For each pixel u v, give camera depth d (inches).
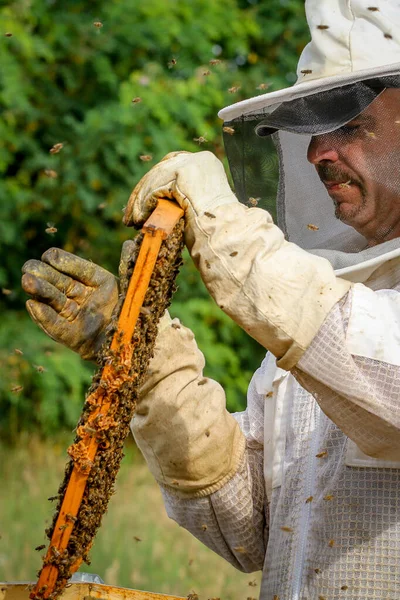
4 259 346.0
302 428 94.3
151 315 77.8
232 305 77.7
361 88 91.5
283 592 90.2
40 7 347.3
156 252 76.3
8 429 314.3
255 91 359.9
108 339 77.5
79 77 349.1
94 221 341.7
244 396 344.8
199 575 189.3
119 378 76.0
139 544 202.1
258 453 103.0
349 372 76.9
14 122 329.7
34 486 248.2
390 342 77.5
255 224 78.7
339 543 86.2
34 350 319.6
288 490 93.3
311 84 91.2
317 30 93.8
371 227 95.2
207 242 78.3
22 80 335.6
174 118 343.6
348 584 85.1
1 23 329.1
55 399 314.2
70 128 343.6
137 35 351.9
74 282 85.4
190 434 95.9
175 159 82.7
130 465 284.2
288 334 77.0
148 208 81.5
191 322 330.0
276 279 76.9
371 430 79.0
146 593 91.3
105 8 357.4
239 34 371.6
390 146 92.4
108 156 330.0
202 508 100.3
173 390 95.4
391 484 85.5
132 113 329.4
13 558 185.9
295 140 105.1
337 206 96.8
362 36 91.6
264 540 102.0
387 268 91.7
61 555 76.4
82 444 76.1
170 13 361.1
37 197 332.8
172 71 356.8
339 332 77.4
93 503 77.5
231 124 107.2
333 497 87.4
